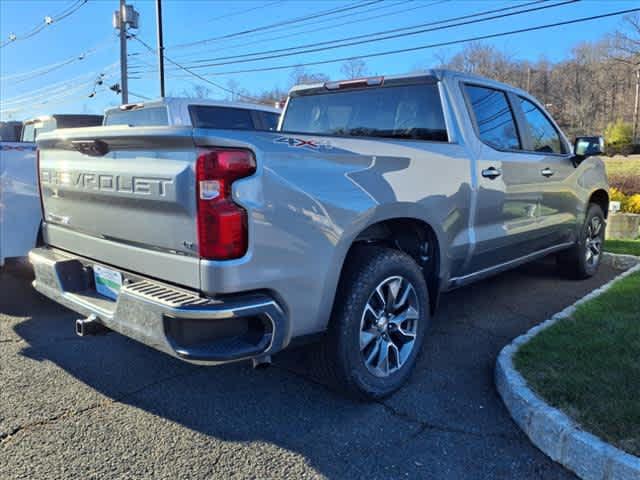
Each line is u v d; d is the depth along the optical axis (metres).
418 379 3.29
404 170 3.01
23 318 4.43
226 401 3.02
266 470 2.39
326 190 2.55
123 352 3.72
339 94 4.23
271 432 2.70
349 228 2.66
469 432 2.69
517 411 2.74
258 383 3.24
